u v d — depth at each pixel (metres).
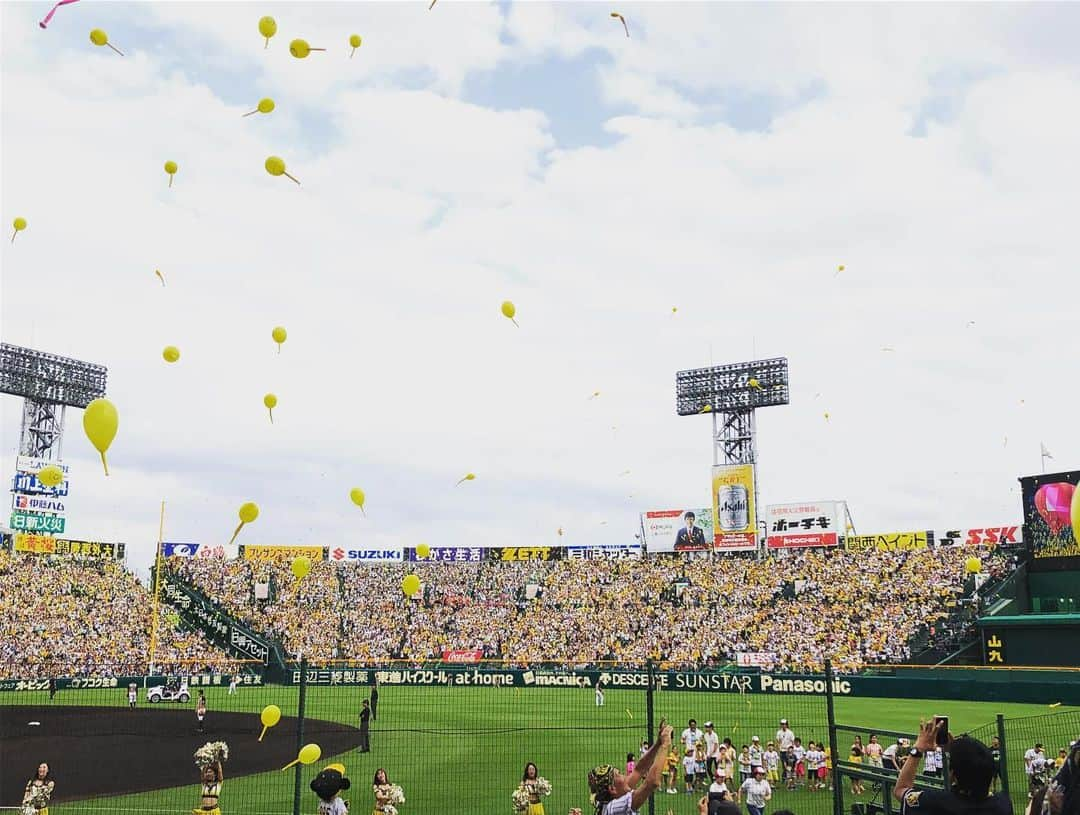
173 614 74.56
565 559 86.31
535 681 60.44
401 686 61.75
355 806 22.52
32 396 82.19
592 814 21.30
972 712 41.47
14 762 29.55
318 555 87.69
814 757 25.95
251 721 40.88
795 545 78.19
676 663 62.78
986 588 61.84
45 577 72.62
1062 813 5.04
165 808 22.52
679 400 86.88
